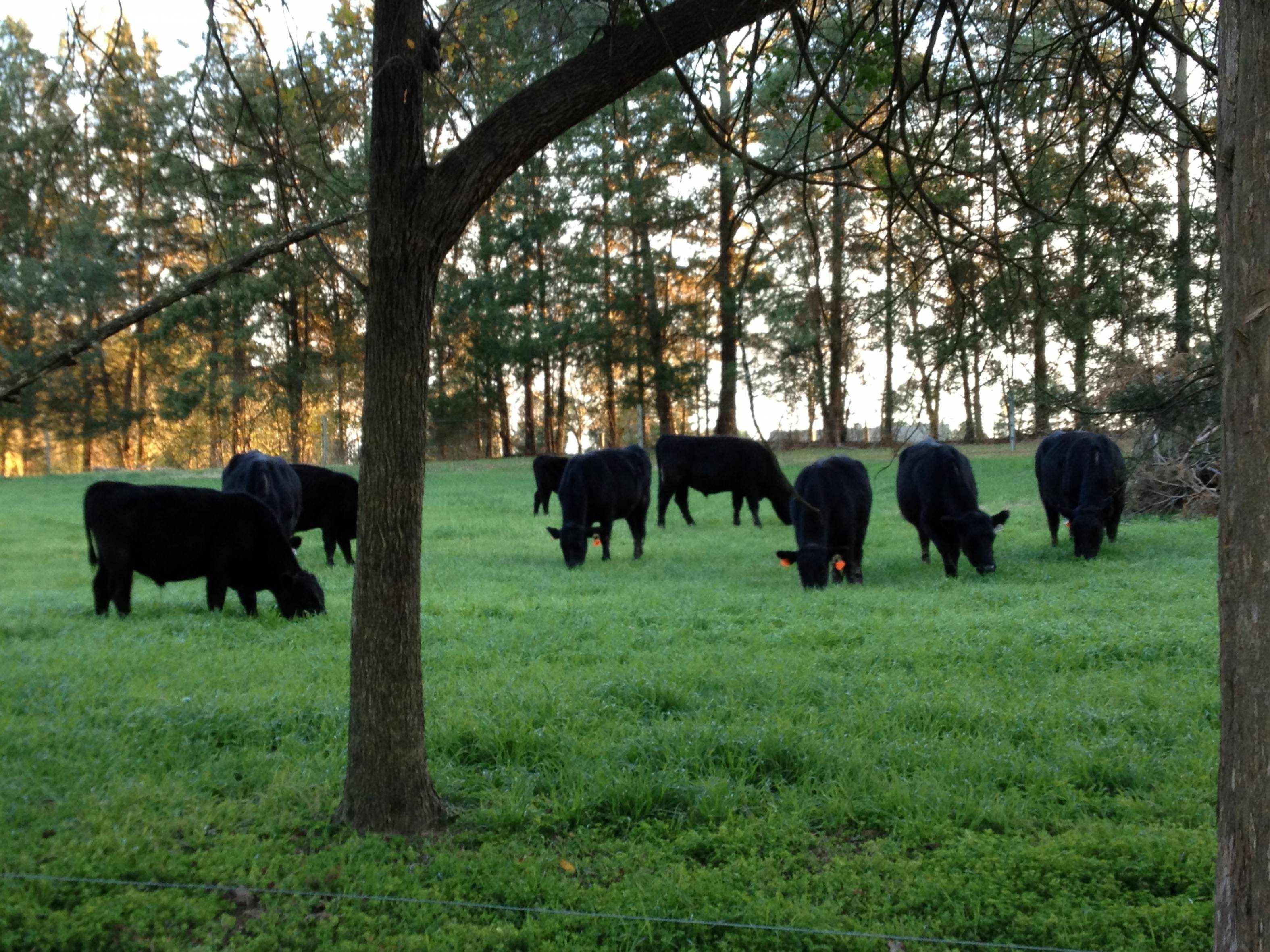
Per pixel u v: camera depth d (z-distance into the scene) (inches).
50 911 173.3
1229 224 108.6
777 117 244.7
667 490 911.0
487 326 1443.2
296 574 467.5
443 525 898.1
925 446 631.2
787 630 404.8
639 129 346.6
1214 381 205.6
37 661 353.7
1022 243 231.9
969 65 197.6
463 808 223.8
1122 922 171.3
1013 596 484.4
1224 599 110.7
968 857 195.5
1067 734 268.2
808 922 172.7
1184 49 185.3
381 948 165.0
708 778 234.4
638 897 180.7
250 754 256.4
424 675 339.0
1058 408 236.4
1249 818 108.3
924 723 278.4
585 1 206.7
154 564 455.8
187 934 170.1
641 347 1411.2
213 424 1796.3
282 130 218.8
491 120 190.9
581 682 318.3
